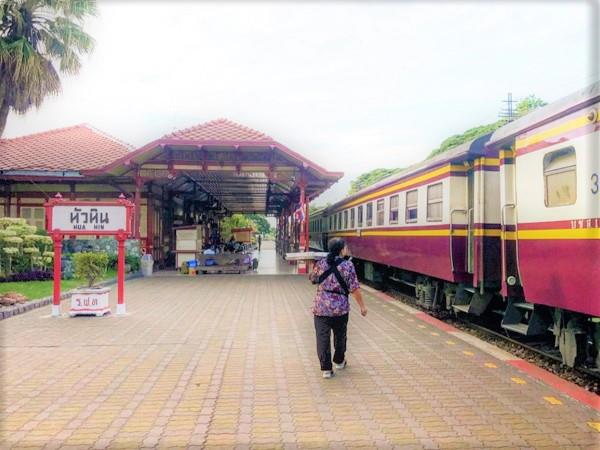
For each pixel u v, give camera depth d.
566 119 5.66
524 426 4.20
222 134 16.86
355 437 4.01
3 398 4.93
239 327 8.30
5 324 8.60
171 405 4.73
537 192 6.21
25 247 14.80
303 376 5.61
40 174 18.62
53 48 13.83
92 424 4.30
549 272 5.97
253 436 4.04
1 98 13.55
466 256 8.85
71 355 6.53
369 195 15.16
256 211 44.53
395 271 13.87
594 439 3.96
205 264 18.58
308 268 18.31
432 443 3.89
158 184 20.47
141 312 9.84
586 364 5.97
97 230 9.54
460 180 8.95
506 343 7.82
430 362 6.18
